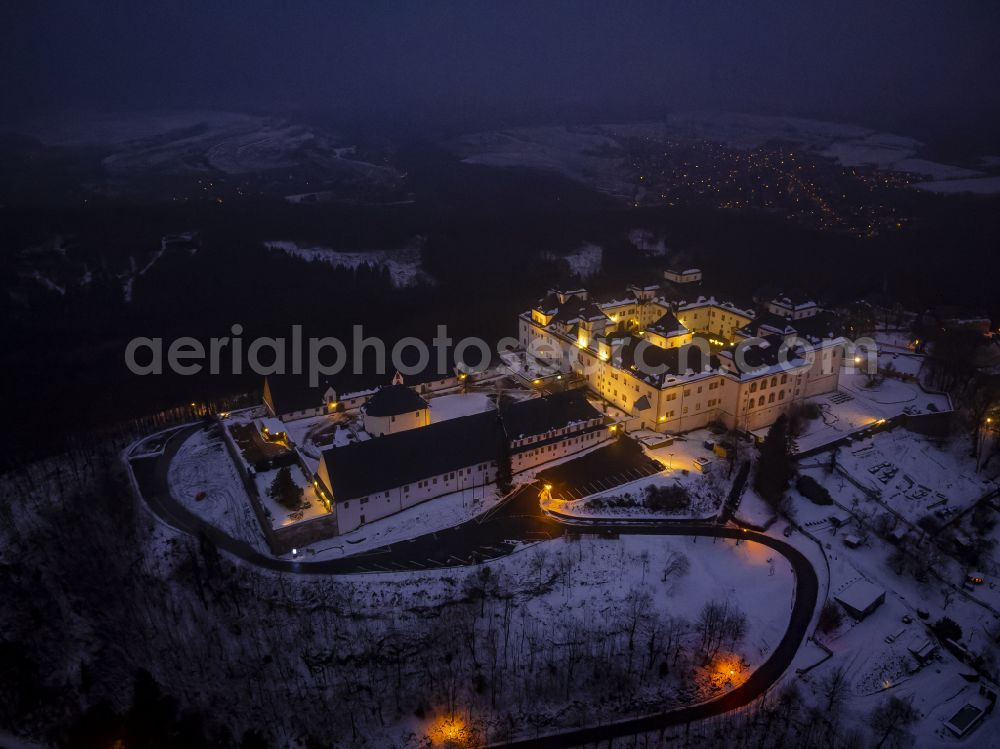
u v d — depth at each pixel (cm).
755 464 14612
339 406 16662
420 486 13450
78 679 9850
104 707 9012
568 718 9456
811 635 10700
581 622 10838
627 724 9381
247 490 13762
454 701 9644
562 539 12550
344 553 12269
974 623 11044
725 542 12581
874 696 9750
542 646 10425
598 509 13325
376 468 13025
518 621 10850
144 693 9056
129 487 14062
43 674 9875
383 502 13075
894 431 15950
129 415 17375
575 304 19088
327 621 10756
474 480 14075
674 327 16938
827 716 9288
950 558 12356
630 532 12812
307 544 12519
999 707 9619
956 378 17250
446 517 13175
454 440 13888
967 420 16062
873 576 11894
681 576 11706
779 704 9525
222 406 17225
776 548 12475
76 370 19500
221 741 8962
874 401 17000
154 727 8738
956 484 14338
